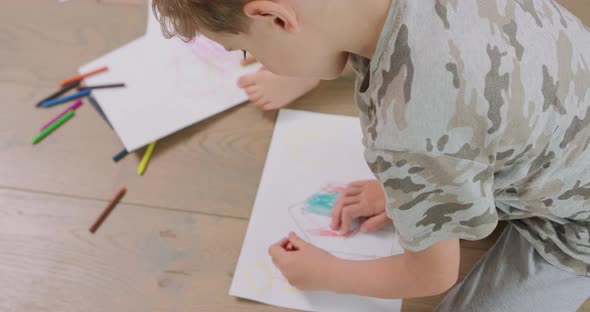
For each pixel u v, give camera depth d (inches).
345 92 38.9
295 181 36.5
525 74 21.8
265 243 35.1
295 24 20.6
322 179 36.5
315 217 35.5
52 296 35.2
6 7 42.9
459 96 21.0
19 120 39.5
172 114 38.2
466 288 32.6
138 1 42.6
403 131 21.6
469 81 20.9
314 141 37.6
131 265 35.6
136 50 40.5
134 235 36.2
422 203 23.4
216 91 38.9
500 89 21.3
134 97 38.9
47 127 39.0
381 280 30.2
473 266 34.2
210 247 35.6
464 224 24.1
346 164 36.8
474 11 21.4
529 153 23.5
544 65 22.3
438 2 21.0
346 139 37.5
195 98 38.7
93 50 41.3
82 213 36.9
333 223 35.0
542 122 22.7
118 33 41.7
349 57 25.3
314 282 32.1
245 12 20.0
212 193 36.9
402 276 29.2
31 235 36.6
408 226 24.4
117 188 37.4
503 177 24.7
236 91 38.9
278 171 36.9
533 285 31.0
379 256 34.0
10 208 37.4
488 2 21.7
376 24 21.3
